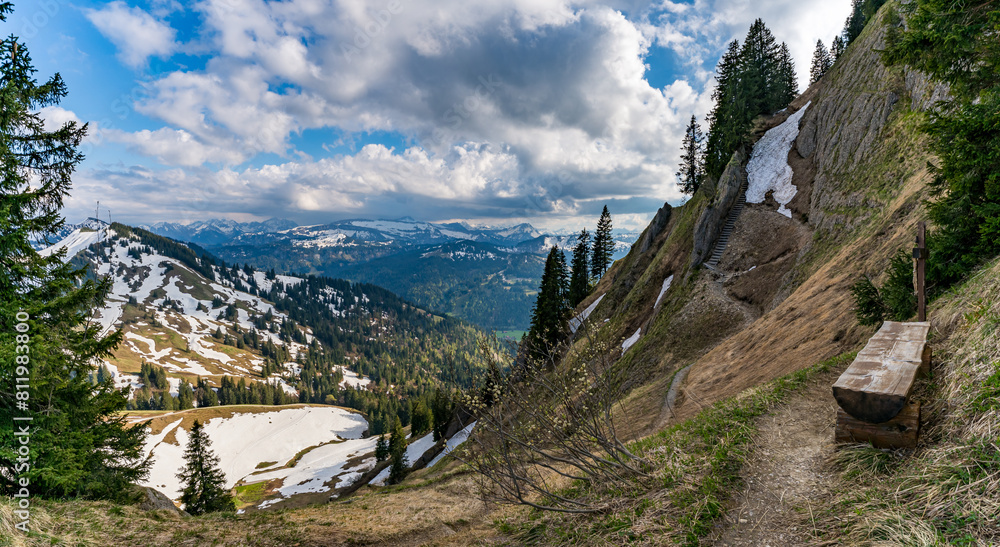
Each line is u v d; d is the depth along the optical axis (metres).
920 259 7.93
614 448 6.17
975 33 8.82
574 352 6.11
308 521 10.48
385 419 123.50
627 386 29.64
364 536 9.39
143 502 13.64
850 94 35.19
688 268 37.72
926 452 3.96
